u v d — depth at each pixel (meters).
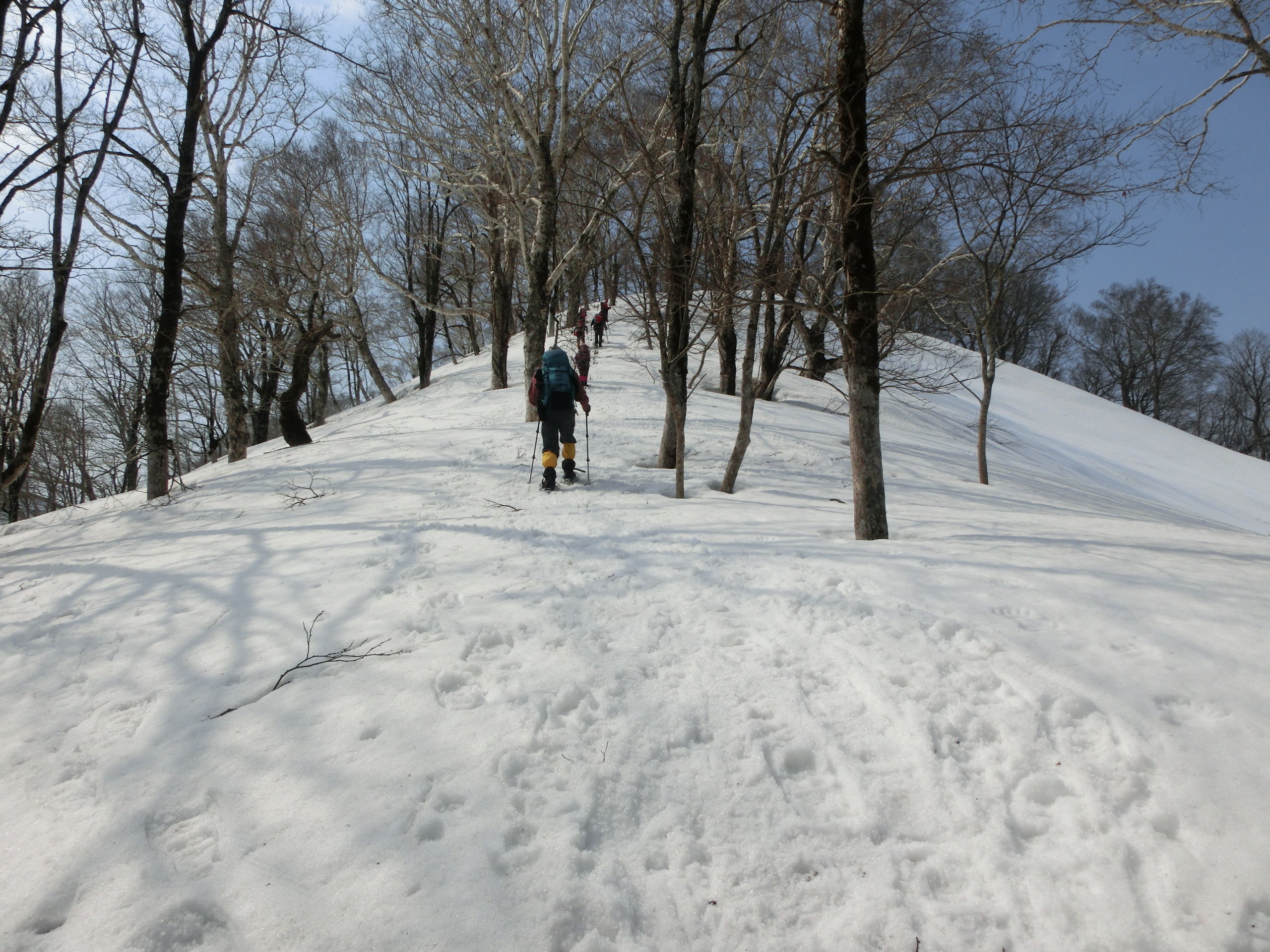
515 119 12.43
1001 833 2.23
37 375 8.97
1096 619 3.29
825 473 10.23
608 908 2.04
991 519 6.54
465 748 2.69
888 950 1.93
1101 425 27.98
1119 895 1.99
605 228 11.72
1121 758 2.43
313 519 6.42
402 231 26.48
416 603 4.05
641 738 2.74
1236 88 6.54
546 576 4.42
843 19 5.40
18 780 2.76
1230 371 50.66
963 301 10.84
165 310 8.98
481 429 11.38
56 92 7.66
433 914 2.01
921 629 3.38
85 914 2.12
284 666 3.41
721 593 4.03
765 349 8.76
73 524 7.70
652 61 11.57
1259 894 1.91
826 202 7.30
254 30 12.33
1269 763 2.30
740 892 2.11
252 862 2.23
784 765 2.62
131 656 3.69
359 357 34.06
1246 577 3.80
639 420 12.48
